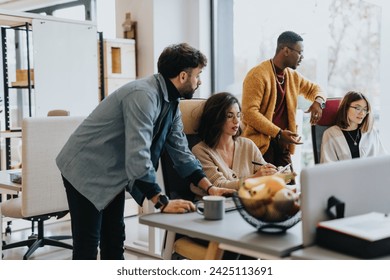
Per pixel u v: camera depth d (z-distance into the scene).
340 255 1.22
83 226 2.05
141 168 1.75
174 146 2.09
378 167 1.48
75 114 4.34
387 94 3.51
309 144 4.02
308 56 4.04
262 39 4.43
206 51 4.87
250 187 1.39
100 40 4.57
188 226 1.50
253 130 3.23
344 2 3.77
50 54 4.14
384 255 1.21
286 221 1.39
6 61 4.21
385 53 3.51
